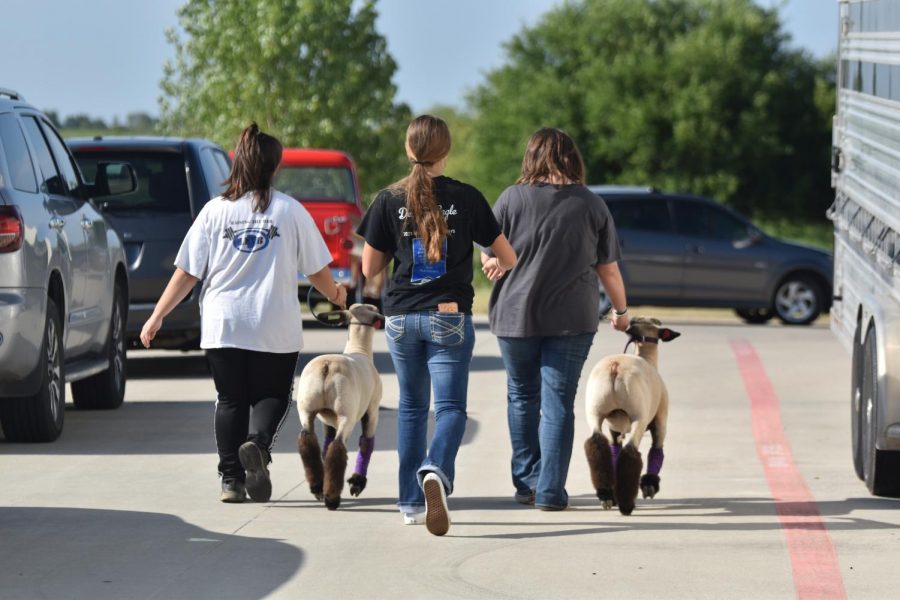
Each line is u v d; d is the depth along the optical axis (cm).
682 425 1616
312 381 1061
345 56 4316
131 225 1900
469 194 1004
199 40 4378
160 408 1691
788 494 1186
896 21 1283
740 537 1007
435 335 993
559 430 1084
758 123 7306
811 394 1916
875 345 1161
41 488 1171
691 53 7350
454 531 1020
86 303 1537
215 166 2038
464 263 1008
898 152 1230
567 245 1066
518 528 1031
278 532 1009
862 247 1433
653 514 1091
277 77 4319
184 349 2127
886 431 1120
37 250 1345
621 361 1066
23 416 1384
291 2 4297
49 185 1477
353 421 1072
